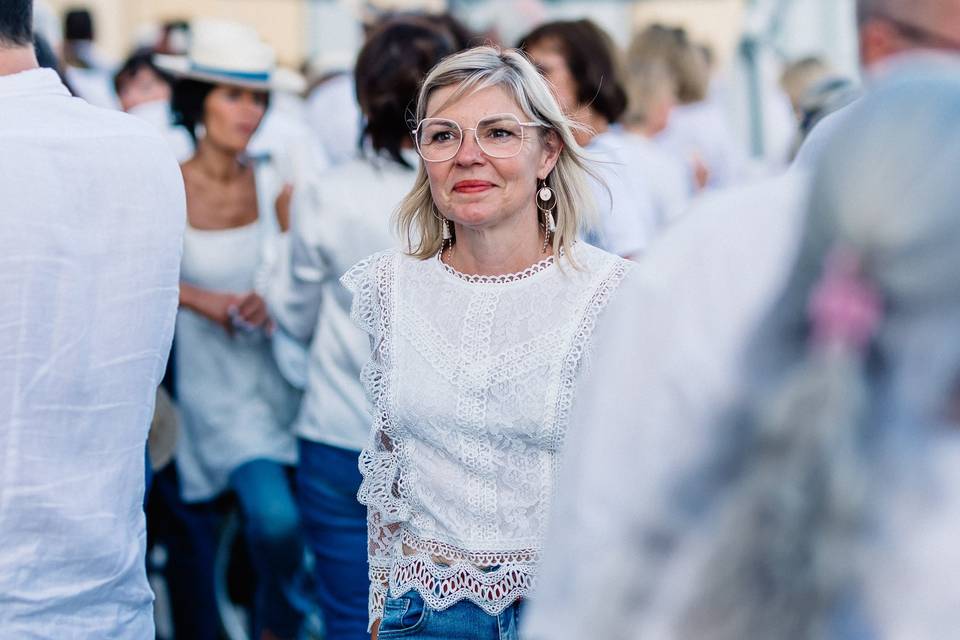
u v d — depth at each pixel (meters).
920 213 1.38
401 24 4.03
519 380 2.89
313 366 4.25
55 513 2.43
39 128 2.42
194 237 4.80
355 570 4.24
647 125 6.87
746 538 1.44
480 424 2.90
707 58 8.30
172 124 4.89
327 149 6.52
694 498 1.54
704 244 1.61
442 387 2.93
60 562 2.46
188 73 4.77
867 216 1.39
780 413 1.42
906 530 1.43
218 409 4.89
